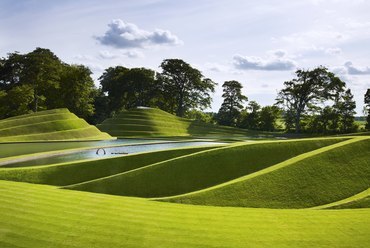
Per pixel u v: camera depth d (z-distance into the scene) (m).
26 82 92.12
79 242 13.03
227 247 12.91
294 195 21.58
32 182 26.45
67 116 65.94
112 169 29.12
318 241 13.48
